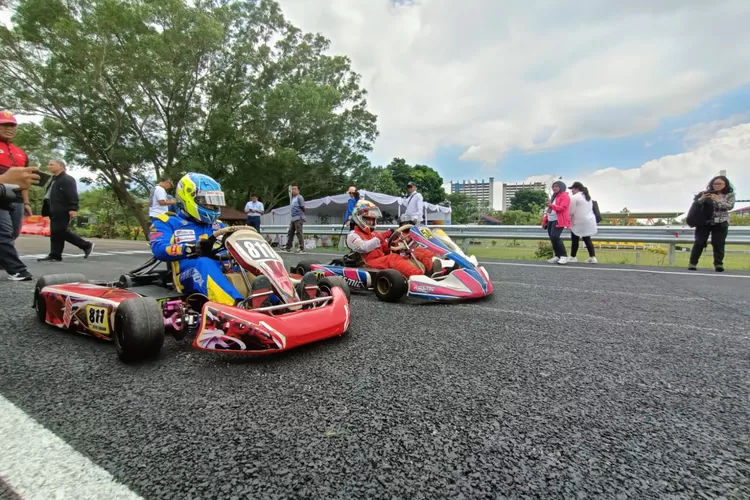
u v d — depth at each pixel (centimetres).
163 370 218
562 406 175
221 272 291
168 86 1564
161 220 318
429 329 304
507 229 948
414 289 413
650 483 123
